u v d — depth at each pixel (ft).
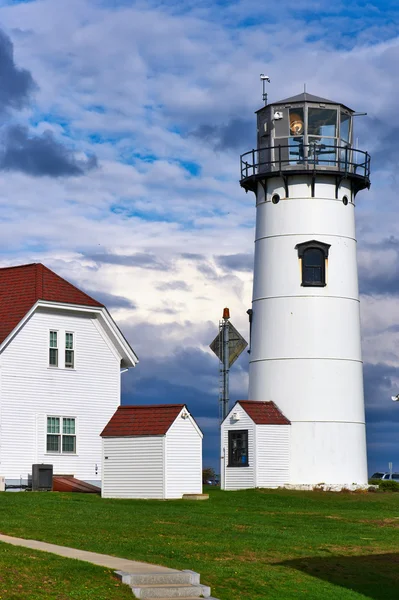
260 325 183.11
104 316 173.88
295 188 181.57
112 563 85.20
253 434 171.94
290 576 90.74
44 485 159.63
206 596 80.79
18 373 163.53
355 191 186.70
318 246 179.52
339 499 159.43
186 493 152.97
